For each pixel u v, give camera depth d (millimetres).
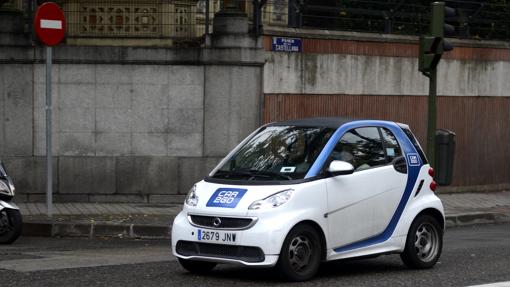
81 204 15039
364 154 9219
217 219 8289
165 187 15500
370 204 9039
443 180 14023
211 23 16328
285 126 9508
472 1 19594
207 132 15555
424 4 19406
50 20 12750
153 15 15758
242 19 15570
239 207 8211
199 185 8875
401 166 9492
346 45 17000
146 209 14539
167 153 15477
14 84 15023
